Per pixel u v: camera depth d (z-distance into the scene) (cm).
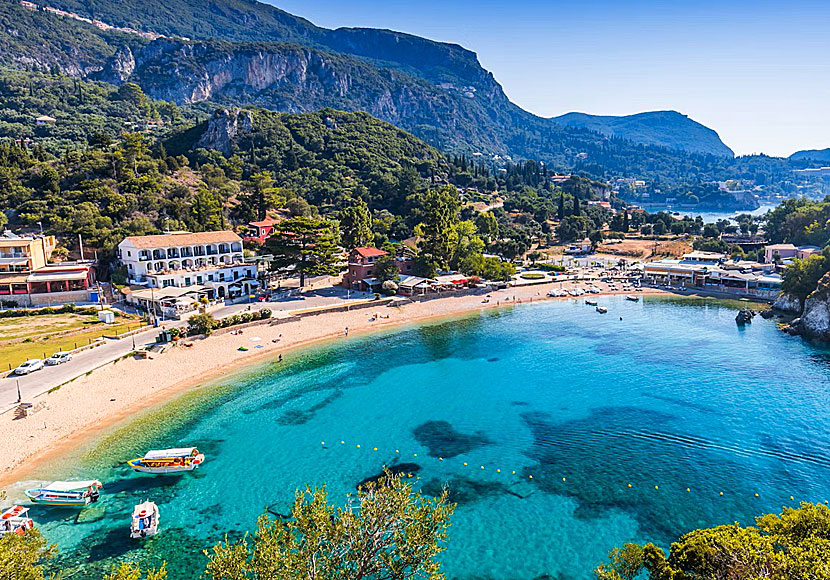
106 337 9644
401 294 14338
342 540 3094
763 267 16938
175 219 16875
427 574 3142
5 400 7000
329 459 6334
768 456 6275
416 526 3194
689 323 12569
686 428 7050
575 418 7456
